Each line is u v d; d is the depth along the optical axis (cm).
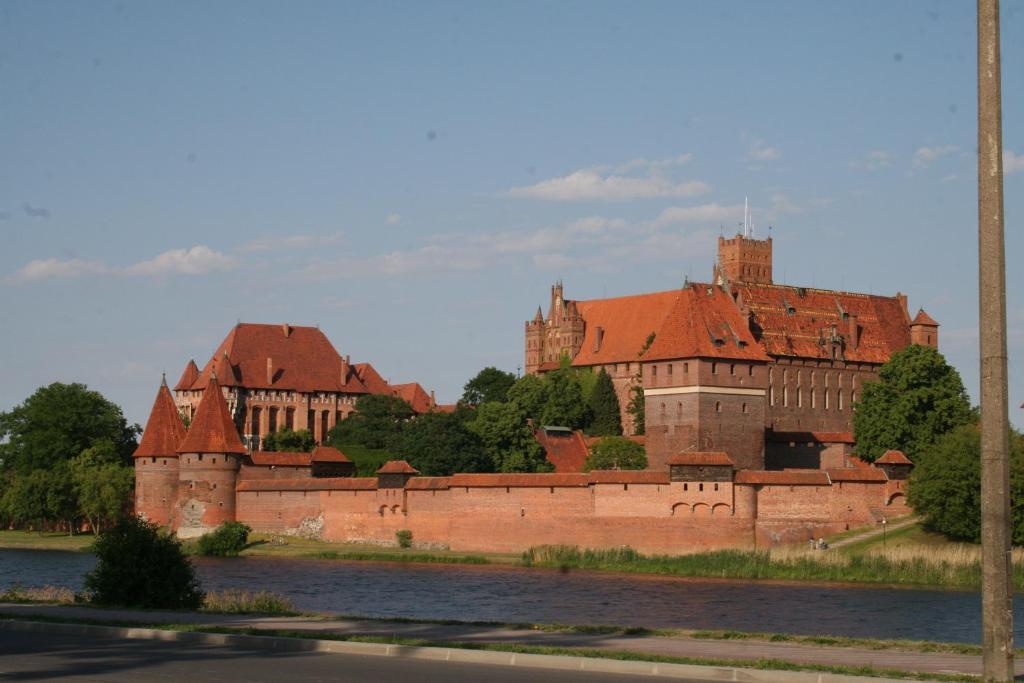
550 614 9194
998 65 4072
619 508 14100
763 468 17625
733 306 18112
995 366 4112
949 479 12812
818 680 4491
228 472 17200
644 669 4694
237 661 4859
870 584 11594
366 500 15900
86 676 4450
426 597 10481
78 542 18150
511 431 18925
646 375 17712
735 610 9481
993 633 4125
